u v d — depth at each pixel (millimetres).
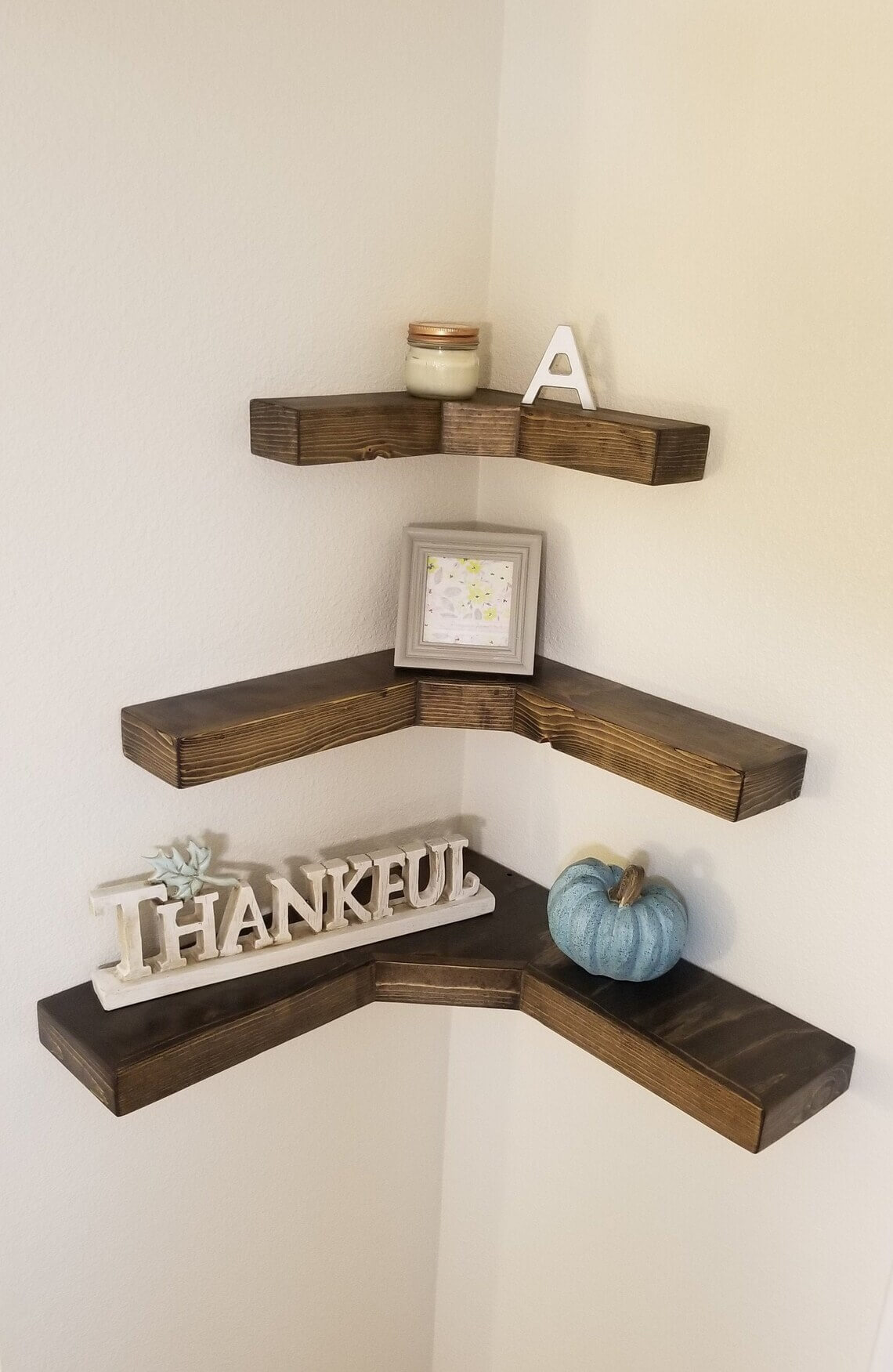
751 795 1260
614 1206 1694
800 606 1302
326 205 1342
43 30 1087
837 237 1189
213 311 1282
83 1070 1308
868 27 1128
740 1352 1564
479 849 1786
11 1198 1423
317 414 1271
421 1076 1857
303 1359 1859
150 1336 1625
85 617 1278
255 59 1235
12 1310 1465
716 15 1235
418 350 1407
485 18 1412
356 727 1411
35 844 1315
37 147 1111
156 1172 1559
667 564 1419
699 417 1346
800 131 1197
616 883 1494
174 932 1398
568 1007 1454
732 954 1468
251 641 1437
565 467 1349
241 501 1374
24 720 1265
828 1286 1440
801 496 1275
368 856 1553
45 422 1189
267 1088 1650
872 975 1326
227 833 1492
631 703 1441
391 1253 1939
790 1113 1286
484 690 1474
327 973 1475
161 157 1195
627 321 1394
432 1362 2088
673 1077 1339
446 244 1473
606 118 1357
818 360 1230
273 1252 1748
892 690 1243
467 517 1631
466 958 1526
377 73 1338
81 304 1182
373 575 1545
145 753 1299
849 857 1319
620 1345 1739
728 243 1278
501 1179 1867
